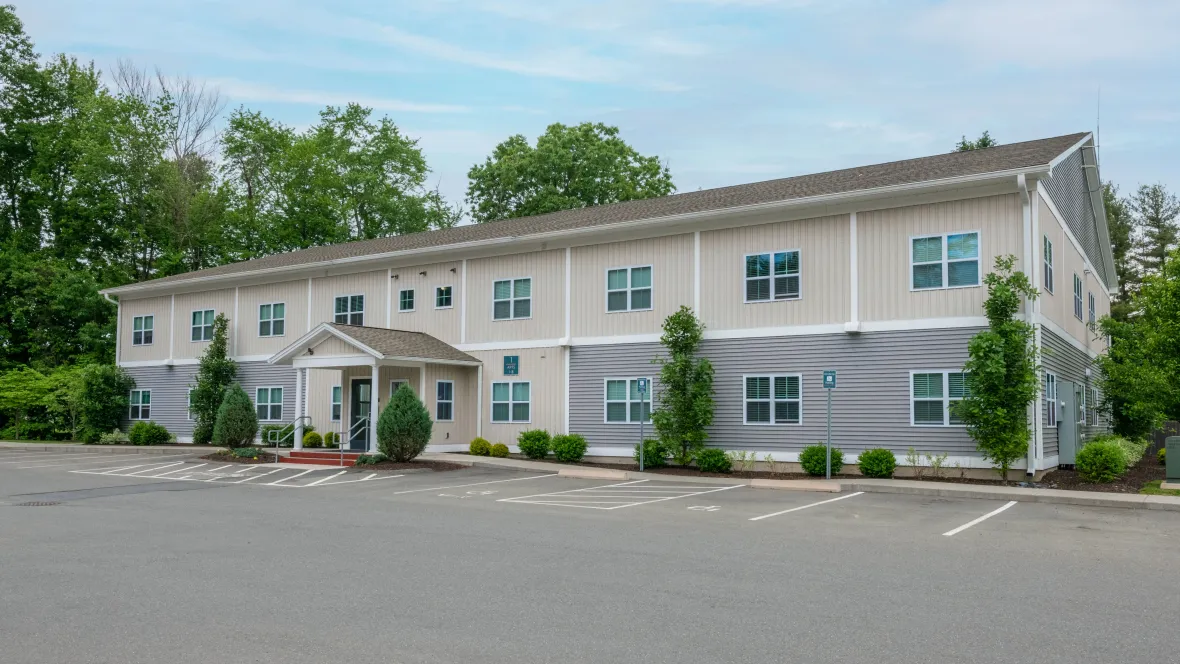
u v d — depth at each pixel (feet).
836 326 70.95
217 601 27.17
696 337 75.56
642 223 79.82
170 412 118.73
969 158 75.66
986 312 63.36
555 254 87.66
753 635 23.36
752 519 46.42
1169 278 88.58
